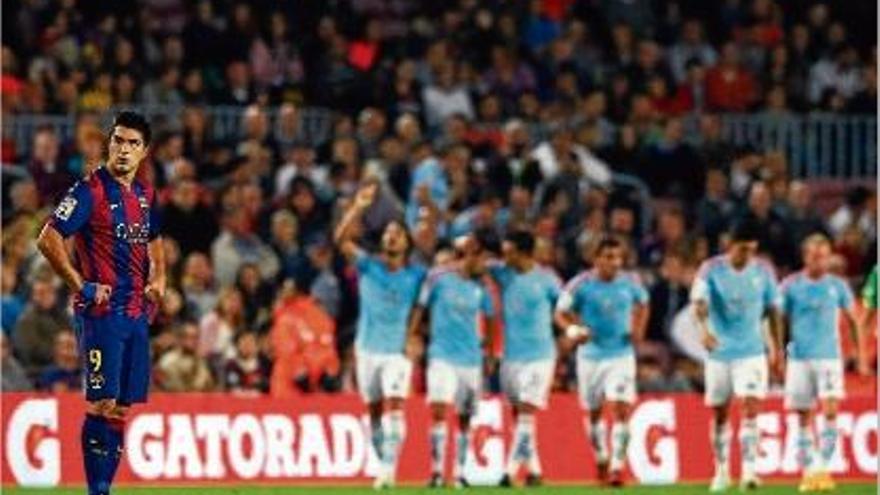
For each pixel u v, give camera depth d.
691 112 75.75
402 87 71.50
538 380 55.06
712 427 56.06
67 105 67.12
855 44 78.88
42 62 68.06
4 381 54.91
